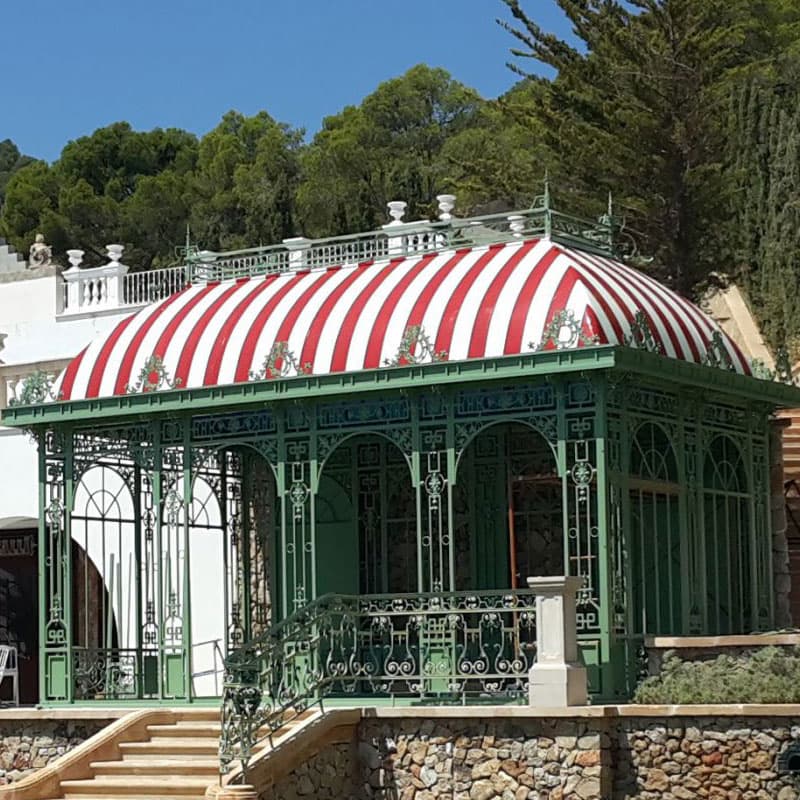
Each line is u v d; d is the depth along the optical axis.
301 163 78.56
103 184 88.06
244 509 30.31
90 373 28.20
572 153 41.81
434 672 24.31
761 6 67.94
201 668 32.91
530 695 22.33
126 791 22.95
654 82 40.78
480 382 24.34
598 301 24.45
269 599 29.97
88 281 41.16
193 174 84.31
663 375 24.31
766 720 21.20
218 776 22.88
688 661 23.61
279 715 22.56
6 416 28.41
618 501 23.98
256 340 26.89
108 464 28.88
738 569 27.59
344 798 23.03
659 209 42.06
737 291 50.66
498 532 27.59
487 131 71.81
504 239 27.77
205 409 26.81
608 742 21.89
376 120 85.88
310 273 28.64
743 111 52.12
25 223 84.31
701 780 21.47
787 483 33.88
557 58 42.78
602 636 23.38
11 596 37.59
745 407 27.97
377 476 28.70
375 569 28.56
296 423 26.28
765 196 50.81
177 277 40.28
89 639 35.00
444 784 22.66
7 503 35.62
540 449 27.28
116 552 34.75
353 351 25.67
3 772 26.27
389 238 28.55
